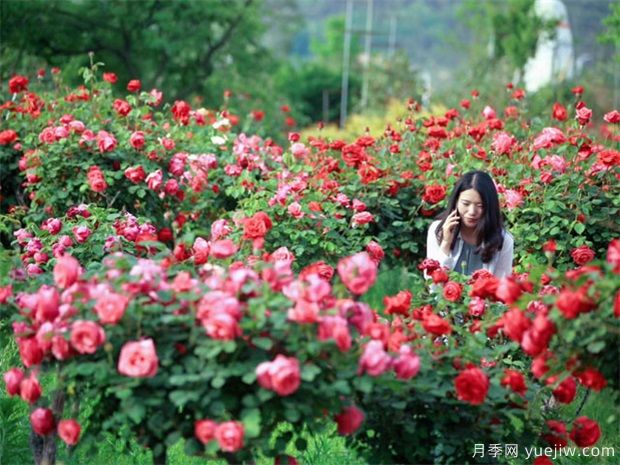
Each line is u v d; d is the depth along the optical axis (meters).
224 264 4.40
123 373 3.81
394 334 4.27
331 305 3.98
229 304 3.79
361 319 4.00
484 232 6.39
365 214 7.03
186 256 5.11
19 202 8.84
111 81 9.31
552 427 4.49
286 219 7.05
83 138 8.03
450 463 4.41
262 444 3.89
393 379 4.04
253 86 23.25
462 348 4.34
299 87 48.41
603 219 7.25
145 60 23.27
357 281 3.93
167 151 8.53
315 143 8.72
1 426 5.31
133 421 3.98
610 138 9.01
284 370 3.62
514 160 8.22
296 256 6.94
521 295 4.16
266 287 3.84
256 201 7.02
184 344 3.96
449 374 4.29
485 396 4.08
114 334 3.96
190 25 22.62
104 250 6.02
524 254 7.05
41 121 8.92
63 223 6.49
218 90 23.33
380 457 4.35
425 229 8.18
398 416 4.23
